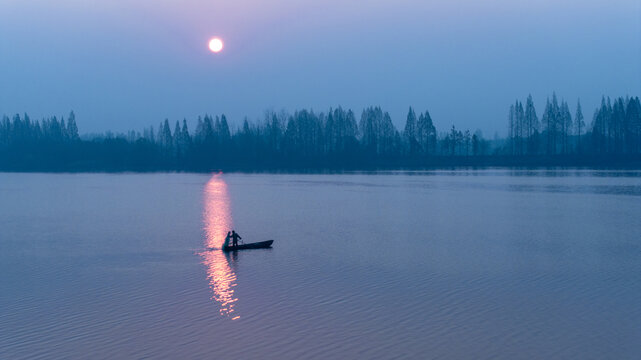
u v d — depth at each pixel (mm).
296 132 195625
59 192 93562
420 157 186500
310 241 44406
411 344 22219
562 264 35562
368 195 85062
